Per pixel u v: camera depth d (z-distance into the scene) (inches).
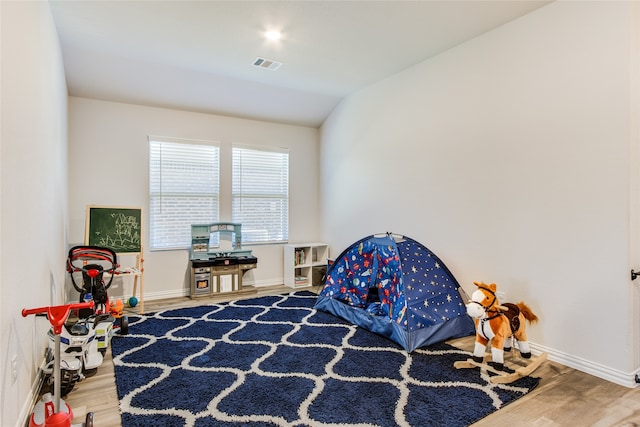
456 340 119.9
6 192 61.7
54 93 111.2
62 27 117.7
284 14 110.3
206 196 188.1
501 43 115.8
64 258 139.9
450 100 133.1
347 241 192.9
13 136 65.9
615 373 89.4
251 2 103.9
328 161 209.8
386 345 114.9
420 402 80.7
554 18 101.7
